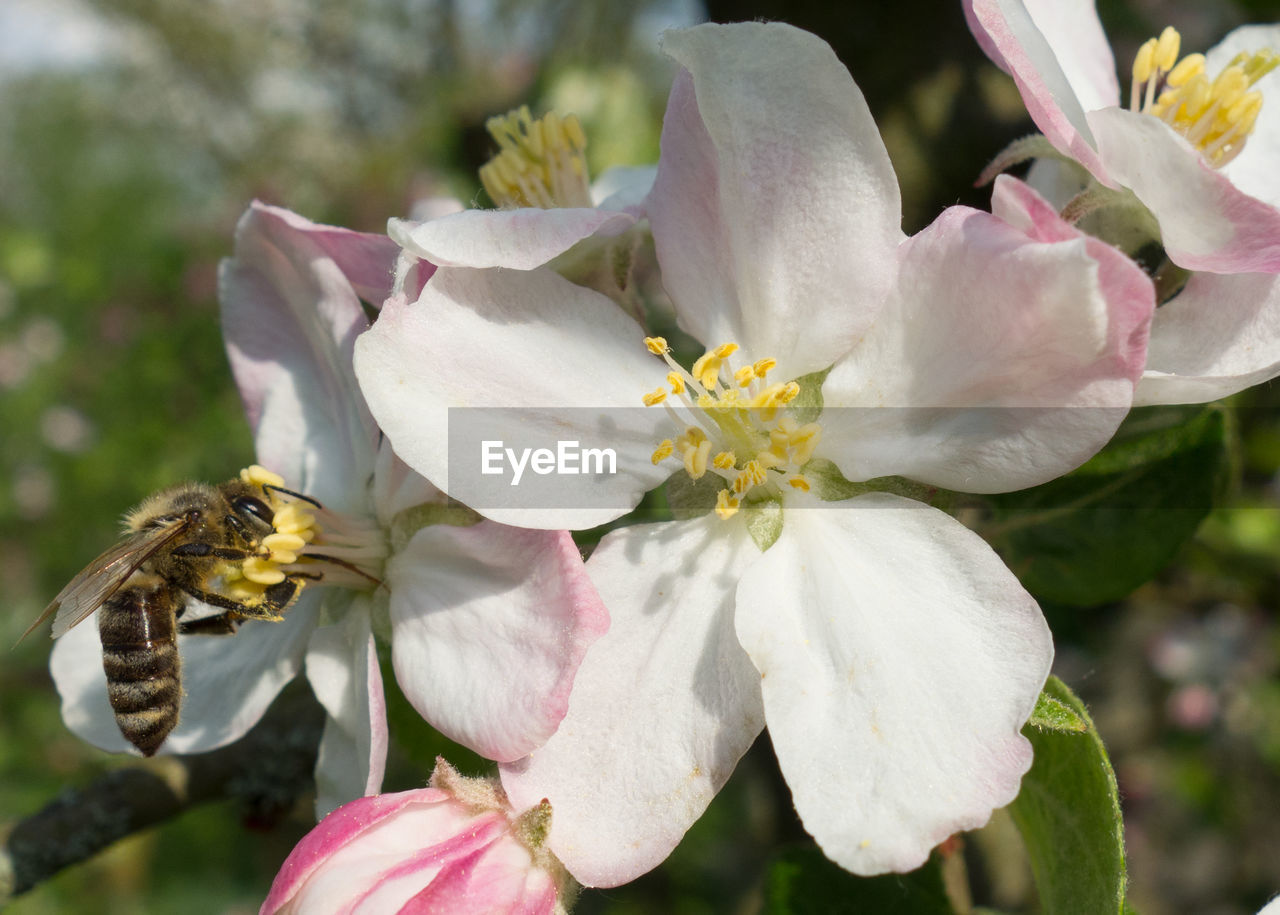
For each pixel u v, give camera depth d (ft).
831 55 0.16
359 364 0.16
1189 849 0.51
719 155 0.17
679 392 0.17
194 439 0.88
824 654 0.16
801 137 0.16
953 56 0.27
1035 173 0.20
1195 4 0.43
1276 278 0.17
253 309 0.21
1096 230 0.18
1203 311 0.18
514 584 0.17
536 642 0.16
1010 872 0.24
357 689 0.18
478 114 0.51
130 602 0.20
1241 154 0.21
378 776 0.17
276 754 0.23
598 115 0.47
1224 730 0.50
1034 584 0.21
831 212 0.16
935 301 0.16
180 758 0.22
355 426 0.20
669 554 0.17
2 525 0.86
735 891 0.53
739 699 0.16
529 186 0.21
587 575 0.16
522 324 0.17
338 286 0.19
